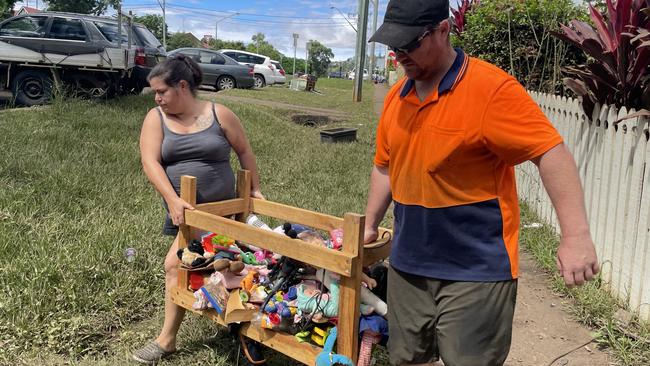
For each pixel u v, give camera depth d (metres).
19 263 3.64
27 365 2.91
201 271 2.82
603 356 3.22
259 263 2.87
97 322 3.35
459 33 8.49
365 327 2.35
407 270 2.14
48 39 10.10
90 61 10.30
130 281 3.71
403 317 2.22
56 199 4.93
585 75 4.44
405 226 2.12
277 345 2.53
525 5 6.98
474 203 1.98
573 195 1.84
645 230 3.46
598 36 4.54
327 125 13.01
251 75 20.44
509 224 2.01
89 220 4.63
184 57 2.96
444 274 2.05
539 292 4.08
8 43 9.95
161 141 2.95
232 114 3.11
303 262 2.46
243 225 2.56
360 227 2.21
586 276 1.83
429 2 1.88
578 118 4.91
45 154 6.18
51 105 9.09
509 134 1.87
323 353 2.31
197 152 2.95
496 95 1.88
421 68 1.96
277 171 7.20
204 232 3.00
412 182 2.07
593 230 4.38
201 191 2.98
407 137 2.06
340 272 2.24
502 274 1.99
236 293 2.61
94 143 6.95
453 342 2.05
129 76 11.09
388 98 2.26
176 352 3.09
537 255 4.65
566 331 3.53
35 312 3.27
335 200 5.84
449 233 2.02
